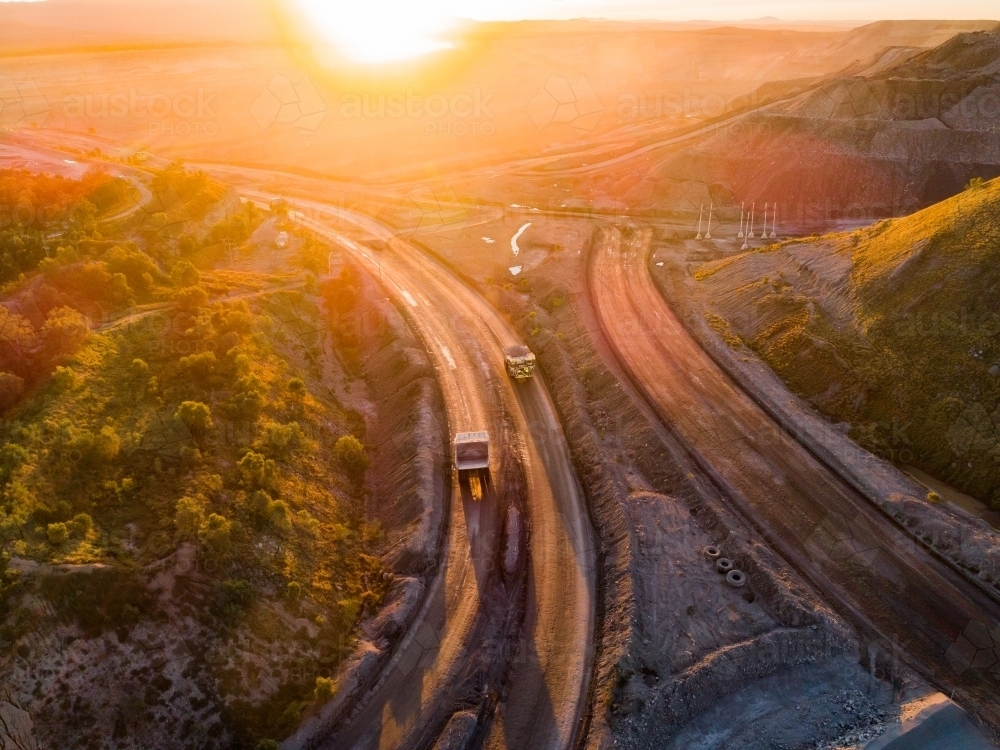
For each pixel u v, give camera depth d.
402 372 53.09
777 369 53.66
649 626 33.03
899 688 30.55
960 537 37.09
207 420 37.78
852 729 28.78
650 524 39.31
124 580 28.67
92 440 33.44
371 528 39.75
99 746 25.44
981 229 51.44
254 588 31.47
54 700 25.52
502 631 33.72
